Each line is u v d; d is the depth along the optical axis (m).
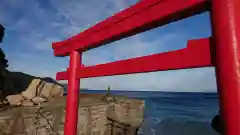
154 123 49.31
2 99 18.95
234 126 1.33
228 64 1.42
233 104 1.36
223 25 1.49
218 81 1.52
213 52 1.67
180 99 111.25
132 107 24.83
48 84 24.05
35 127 15.54
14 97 19.77
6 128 14.43
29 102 19.58
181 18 2.12
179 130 42.38
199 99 113.62
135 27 2.50
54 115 16.72
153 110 72.25
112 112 21.47
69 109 3.77
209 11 1.77
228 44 1.44
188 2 1.85
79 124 17.55
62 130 16.47
